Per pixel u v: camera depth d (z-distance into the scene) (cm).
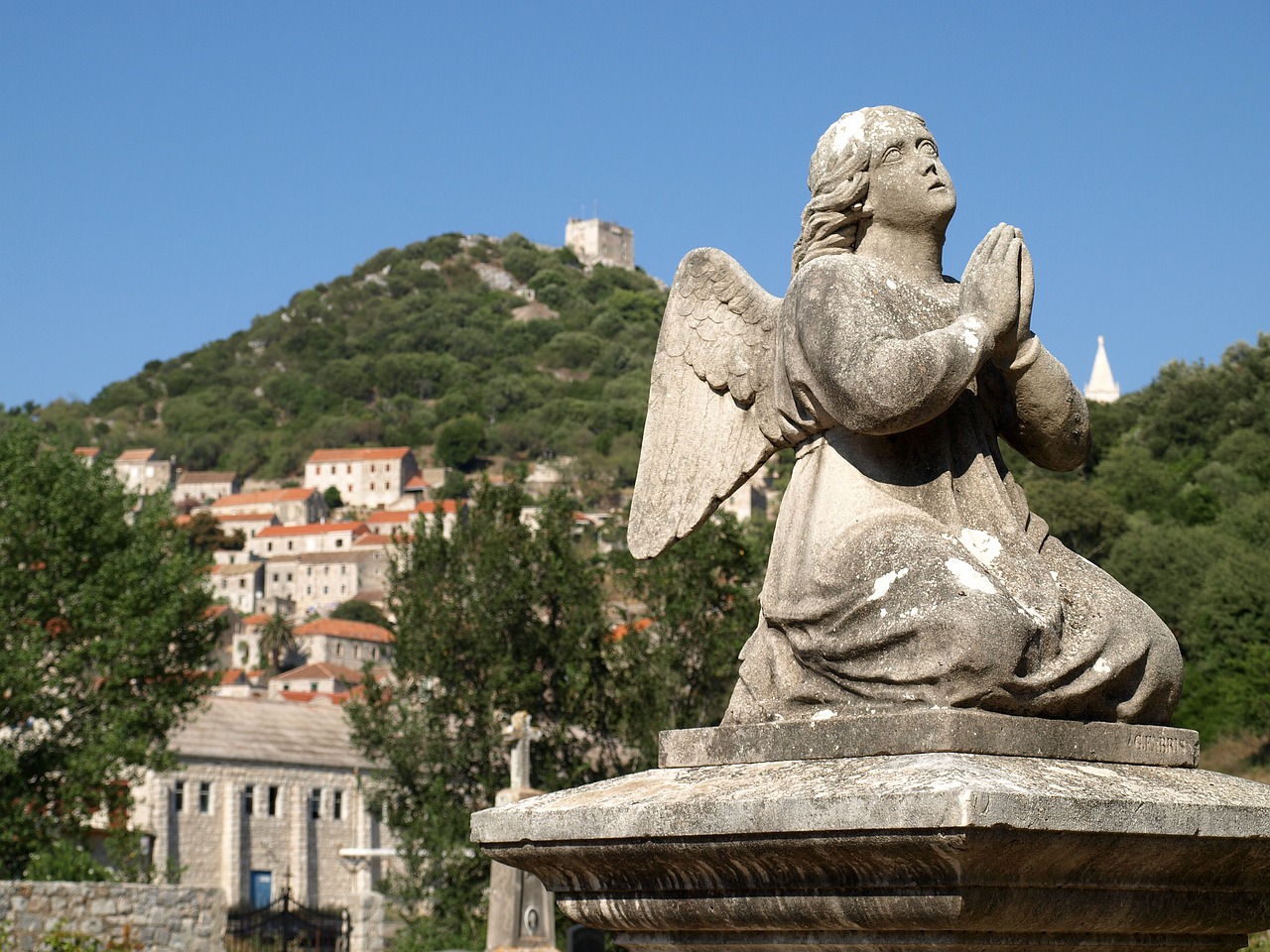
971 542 390
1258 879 378
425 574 2811
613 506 13388
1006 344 395
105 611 2619
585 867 395
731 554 2648
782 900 356
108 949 1769
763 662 407
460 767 2716
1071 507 3228
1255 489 3800
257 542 13975
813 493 405
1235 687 2809
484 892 2533
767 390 441
